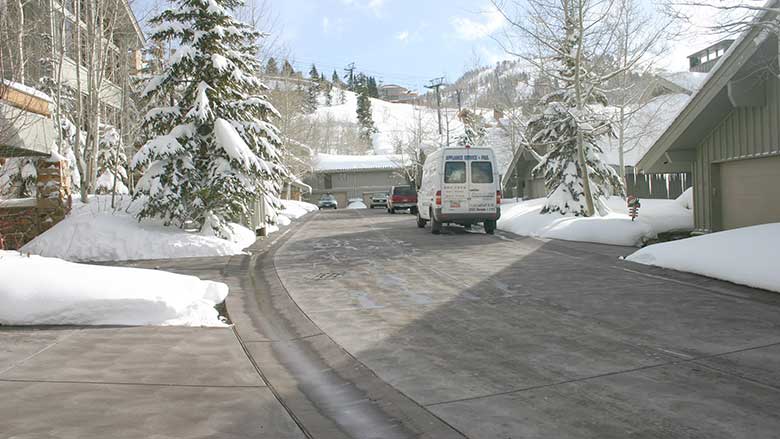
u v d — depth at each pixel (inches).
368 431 163.9
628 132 1121.4
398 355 238.1
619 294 341.7
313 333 281.4
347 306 338.0
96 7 687.7
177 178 616.7
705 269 386.0
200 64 647.8
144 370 212.4
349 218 1296.8
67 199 630.5
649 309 301.4
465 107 2186.3
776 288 328.5
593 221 648.4
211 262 527.2
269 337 278.5
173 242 579.2
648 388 188.9
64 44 709.9
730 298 321.1
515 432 158.7
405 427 165.9
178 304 300.8
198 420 165.3
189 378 205.3
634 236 599.2
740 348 229.1
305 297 368.5
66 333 262.5
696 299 321.1
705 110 557.6
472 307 322.7
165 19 655.8
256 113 698.8
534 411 173.2
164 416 167.3
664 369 207.3
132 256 562.3
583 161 745.6
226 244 587.8
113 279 312.7
